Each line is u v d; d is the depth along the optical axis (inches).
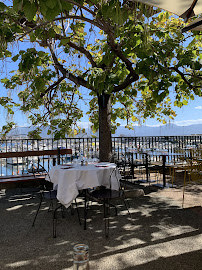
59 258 113.7
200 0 99.0
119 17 111.1
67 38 159.8
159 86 210.2
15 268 106.0
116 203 205.8
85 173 161.3
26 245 129.0
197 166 189.9
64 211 188.1
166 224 154.4
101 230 147.5
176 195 228.7
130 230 145.9
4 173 287.3
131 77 225.6
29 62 158.6
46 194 167.2
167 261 108.6
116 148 335.6
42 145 308.0
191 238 132.4
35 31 154.0
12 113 260.8
